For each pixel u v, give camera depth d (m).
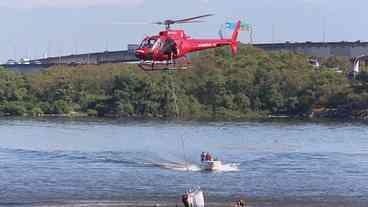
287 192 141.12
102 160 188.62
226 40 148.62
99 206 127.06
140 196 136.38
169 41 134.00
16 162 183.88
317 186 147.50
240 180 155.12
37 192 139.50
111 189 143.25
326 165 179.12
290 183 151.25
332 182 152.25
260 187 146.62
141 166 176.88
